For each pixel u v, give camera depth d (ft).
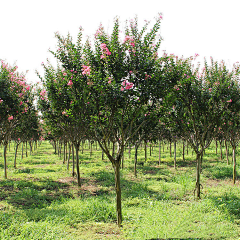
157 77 20.17
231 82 29.76
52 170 55.52
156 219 20.65
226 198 28.30
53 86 31.50
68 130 39.47
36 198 29.81
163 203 26.22
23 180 41.63
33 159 79.00
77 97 22.41
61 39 26.68
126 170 54.24
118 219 20.66
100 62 19.43
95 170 54.39
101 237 17.80
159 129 53.57
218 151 88.99
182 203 27.12
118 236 18.06
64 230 18.57
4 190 33.96
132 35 19.83
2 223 19.34
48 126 42.24
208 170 50.16
